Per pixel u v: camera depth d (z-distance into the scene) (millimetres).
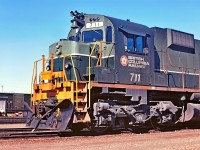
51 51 12648
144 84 12883
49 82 11602
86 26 12617
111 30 12039
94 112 11125
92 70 11586
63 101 10375
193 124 16344
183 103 14836
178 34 14906
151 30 13633
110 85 11617
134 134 11344
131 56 12500
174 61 14617
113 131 12352
